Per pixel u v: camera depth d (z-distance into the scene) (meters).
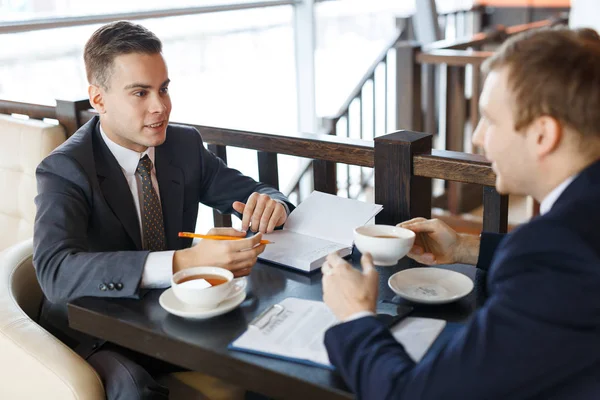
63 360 1.45
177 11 4.11
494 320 0.88
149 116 1.63
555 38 0.90
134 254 1.40
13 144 2.25
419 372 0.91
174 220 1.79
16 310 1.60
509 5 7.77
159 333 1.19
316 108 5.62
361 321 1.03
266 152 2.08
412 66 4.06
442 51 4.06
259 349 1.10
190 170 1.85
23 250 1.87
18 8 3.48
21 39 3.58
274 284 1.38
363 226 1.43
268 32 5.14
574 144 0.89
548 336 0.85
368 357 0.97
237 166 4.83
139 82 1.59
